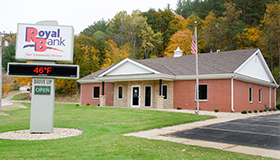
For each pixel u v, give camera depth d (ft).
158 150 23.50
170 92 78.48
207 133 34.45
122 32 215.72
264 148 25.67
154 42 189.88
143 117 51.26
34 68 33.01
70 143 26.27
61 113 60.49
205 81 71.82
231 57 79.20
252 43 155.63
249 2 179.42
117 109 68.59
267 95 97.25
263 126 41.11
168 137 31.32
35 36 33.88
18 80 162.50
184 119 48.24
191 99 73.97
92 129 36.04
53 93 33.65
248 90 78.28
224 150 24.50
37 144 25.75
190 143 27.66
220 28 160.97
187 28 174.60
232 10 169.89
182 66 82.79
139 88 82.23
